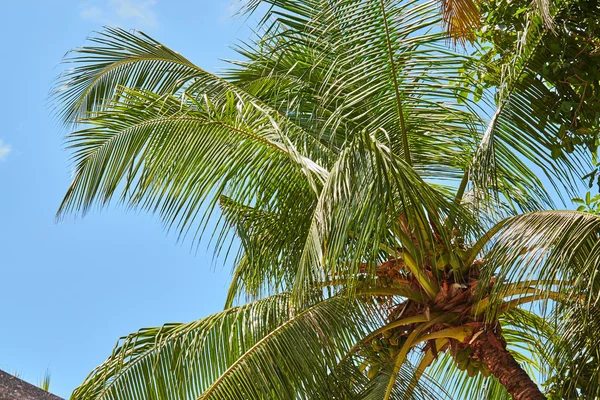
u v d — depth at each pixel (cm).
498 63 861
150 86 955
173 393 783
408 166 707
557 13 808
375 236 671
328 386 761
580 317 718
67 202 815
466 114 887
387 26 841
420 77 862
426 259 816
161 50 962
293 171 814
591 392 725
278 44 941
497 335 831
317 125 922
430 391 798
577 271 704
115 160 811
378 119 885
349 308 805
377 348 816
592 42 819
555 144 831
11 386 405
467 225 786
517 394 796
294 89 955
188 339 805
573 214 701
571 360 720
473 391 1030
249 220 846
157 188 806
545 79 837
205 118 808
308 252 675
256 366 756
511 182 898
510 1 834
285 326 780
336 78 898
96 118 823
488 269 717
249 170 810
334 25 864
